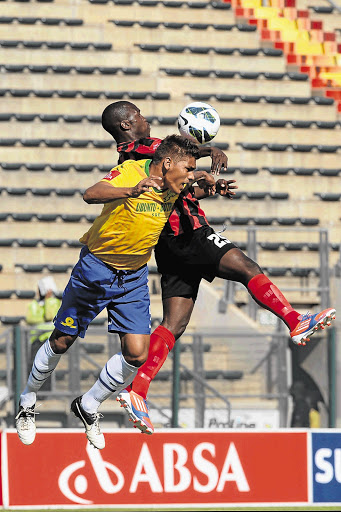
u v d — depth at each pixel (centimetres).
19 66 5672
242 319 4203
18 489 3095
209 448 3161
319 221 5253
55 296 4044
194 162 1573
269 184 5369
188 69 5928
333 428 3325
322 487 3198
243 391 3525
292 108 5822
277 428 3316
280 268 4909
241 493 3161
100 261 1639
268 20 6600
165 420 3478
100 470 3119
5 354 3356
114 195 1487
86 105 5575
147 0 6259
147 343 1683
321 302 4462
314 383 3478
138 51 5969
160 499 3128
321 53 6631
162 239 1786
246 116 5756
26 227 4984
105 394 1730
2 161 5278
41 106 5544
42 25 5978
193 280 1819
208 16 6384
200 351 3531
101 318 4519
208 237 1758
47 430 3116
